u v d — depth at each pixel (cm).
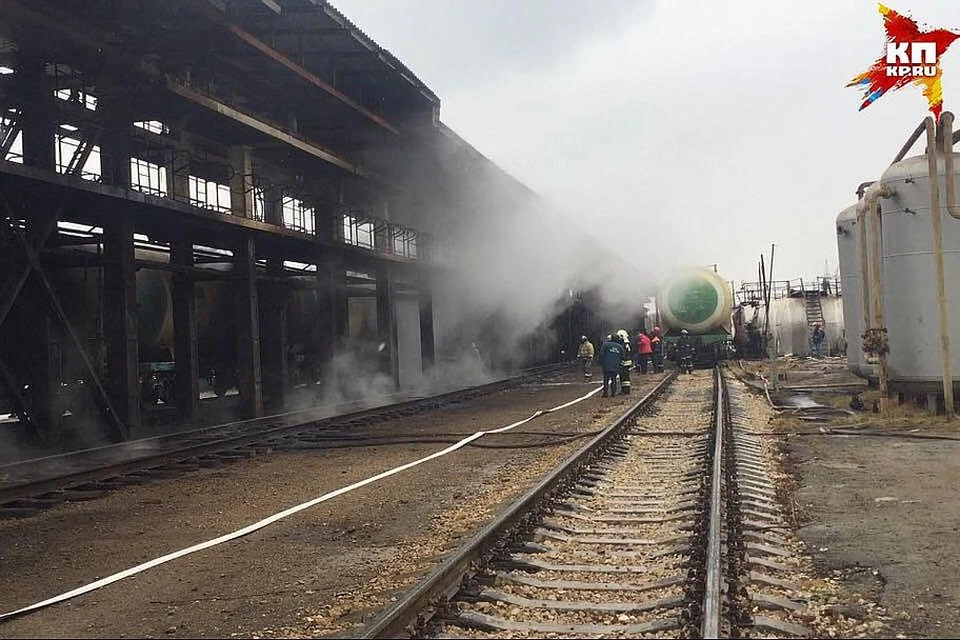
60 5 1280
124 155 1454
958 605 519
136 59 1346
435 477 1079
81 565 703
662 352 3600
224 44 1503
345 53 2012
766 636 464
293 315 2597
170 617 550
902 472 985
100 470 1107
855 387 2202
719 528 650
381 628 445
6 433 1523
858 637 471
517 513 730
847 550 655
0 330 1491
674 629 477
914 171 1497
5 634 528
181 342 1850
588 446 1129
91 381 1356
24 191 1290
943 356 1430
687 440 1336
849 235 1973
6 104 1330
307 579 628
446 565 549
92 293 1720
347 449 1373
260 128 1717
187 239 1866
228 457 1270
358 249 2264
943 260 1479
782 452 1196
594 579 586
